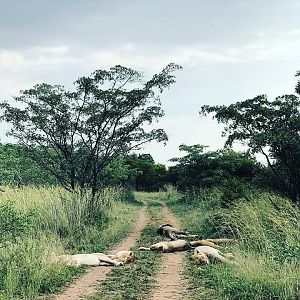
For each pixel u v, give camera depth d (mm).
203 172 30984
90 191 21094
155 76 20641
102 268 12211
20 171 28562
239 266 10438
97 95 20000
